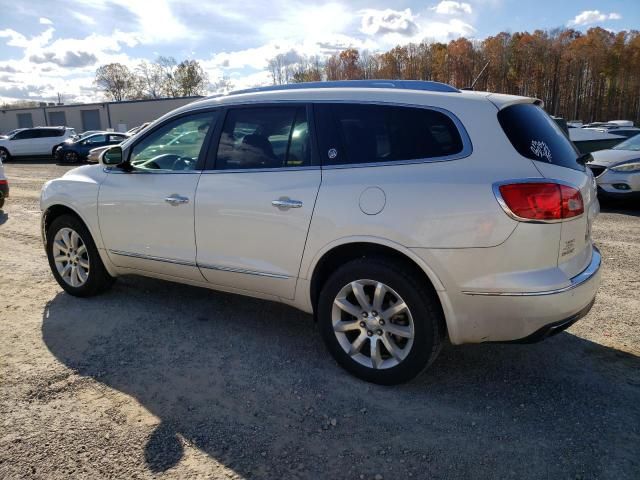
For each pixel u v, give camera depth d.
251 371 3.29
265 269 3.38
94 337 3.77
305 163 3.22
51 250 4.61
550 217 2.62
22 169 20.22
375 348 3.04
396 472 2.36
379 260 2.94
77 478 2.30
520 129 2.85
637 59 72.88
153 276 4.11
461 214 2.68
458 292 2.74
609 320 4.05
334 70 73.38
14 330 3.87
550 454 2.47
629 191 8.56
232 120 3.59
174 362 3.40
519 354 3.51
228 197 3.45
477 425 2.71
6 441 2.55
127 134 24.78
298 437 2.61
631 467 2.37
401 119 3.01
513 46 72.56
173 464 2.40
